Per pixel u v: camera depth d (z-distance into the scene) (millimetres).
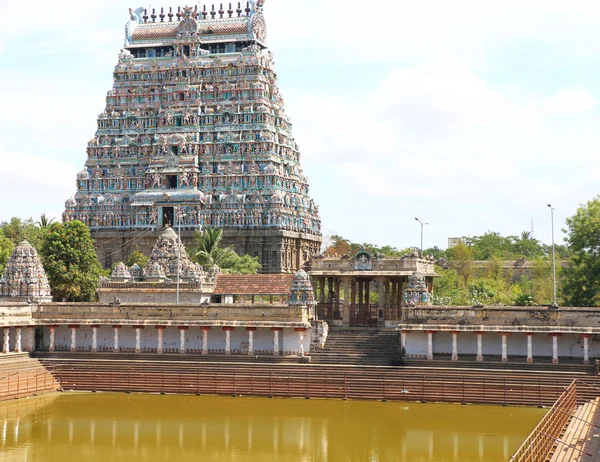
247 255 171875
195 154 194000
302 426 80312
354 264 114125
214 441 75625
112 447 73625
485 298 144750
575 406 82188
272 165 191250
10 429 79125
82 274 143875
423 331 98562
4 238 151125
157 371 98375
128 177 197750
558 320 96875
